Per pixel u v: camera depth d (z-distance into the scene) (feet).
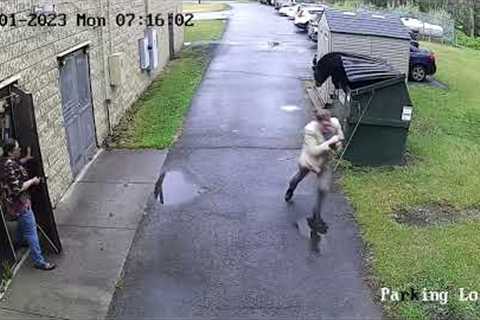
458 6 139.23
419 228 27.99
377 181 33.42
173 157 37.65
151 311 21.49
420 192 32.12
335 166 35.09
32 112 23.86
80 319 20.93
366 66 35.99
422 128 44.98
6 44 24.36
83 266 24.35
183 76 63.93
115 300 22.12
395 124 34.71
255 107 50.31
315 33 89.15
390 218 28.91
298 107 50.52
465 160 37.96
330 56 38.27
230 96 54.03
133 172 35.04
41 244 25.09
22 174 22.72
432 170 35.58
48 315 21.09
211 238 26.94
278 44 88.02
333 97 44.86
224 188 32.73
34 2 27.32
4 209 23.30
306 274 23.95
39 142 26.55
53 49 30.19
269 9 151.02
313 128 28.96
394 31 47.37
